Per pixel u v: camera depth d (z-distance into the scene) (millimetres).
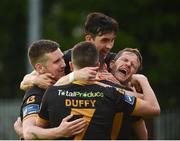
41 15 61531
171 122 39500
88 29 16203
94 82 14180
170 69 55531
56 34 60094
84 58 14203
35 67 15398
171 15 58594
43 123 14438
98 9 59656
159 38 58594
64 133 13898
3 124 43781
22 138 15828
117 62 15430
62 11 61406
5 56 64000
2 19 64625
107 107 14016
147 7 58750
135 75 15312
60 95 14156
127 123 14398
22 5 64375
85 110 13984
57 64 15320
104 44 16094
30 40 54438
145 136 15258
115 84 14953
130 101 14258
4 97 61906
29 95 15141
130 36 56094
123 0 58750
